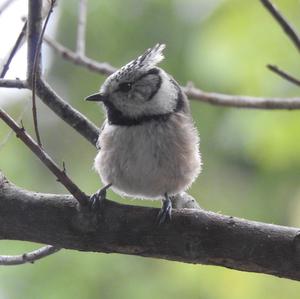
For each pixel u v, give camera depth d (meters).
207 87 11.25
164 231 6.36
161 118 7.95
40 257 7.25
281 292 9.94
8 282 10.16
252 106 9.13
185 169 7.93
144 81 8.10
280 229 6.31
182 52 11.88
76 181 11.77
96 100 8.23
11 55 7.30
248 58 10.91
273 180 11.48
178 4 12.34
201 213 6.41
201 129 11.84
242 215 11.55
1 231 6.53
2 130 11.59
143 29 12.57
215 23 11.29
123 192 8.30
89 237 6.42
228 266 6.39
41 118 12.45
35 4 7.19
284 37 10.85
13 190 6.58
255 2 11.05
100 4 12.65
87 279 10.40
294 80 7.95
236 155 11.71
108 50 12.73
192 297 10.23
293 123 10.80
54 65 12.95
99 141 8.02
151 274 10.55
